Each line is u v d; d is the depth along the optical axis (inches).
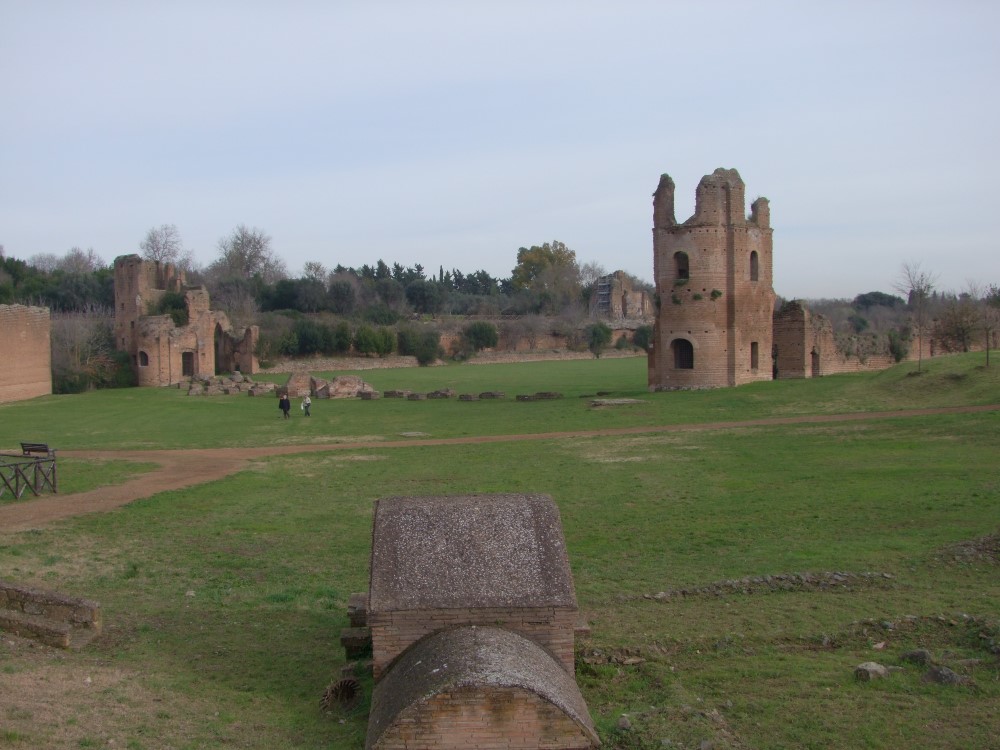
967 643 513.3
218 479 1226.6
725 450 1348.4
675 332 2282.2
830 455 1238.9
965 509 873.5
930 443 1272.1
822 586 647.8
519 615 431.8
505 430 1729.8
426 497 497.7
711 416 1771.7
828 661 498.3
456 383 3112.7
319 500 1067.9
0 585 591.2
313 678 506.9
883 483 1023.6
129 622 599.8
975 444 1235.2
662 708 431.8
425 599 430.9
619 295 6190.9
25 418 2106.3
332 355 4254.4
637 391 2386.8
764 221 2359.7
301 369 4065.0
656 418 1785.2
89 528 913.5
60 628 541.6
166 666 517.0
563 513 964.0
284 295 4960.6
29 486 1094.4
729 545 807.1
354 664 493.4
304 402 2135.8
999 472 1039.0
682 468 1214.3
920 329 2469.2
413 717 366.9
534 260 7623.0
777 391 2023.9
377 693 406.9
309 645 563.8
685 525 888.3
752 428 1560.0
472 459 1364.4
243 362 3821.4
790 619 571.8
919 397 1727.4
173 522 946.7
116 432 1817.2
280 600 667.4
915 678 466.9
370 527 919.7
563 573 445.1
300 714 452.1
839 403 1792.6
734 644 527.8
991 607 573.6
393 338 4379.9
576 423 1779.0
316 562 788.0
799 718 426.0
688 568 733.9
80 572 741.9
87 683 470.0
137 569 756.0
